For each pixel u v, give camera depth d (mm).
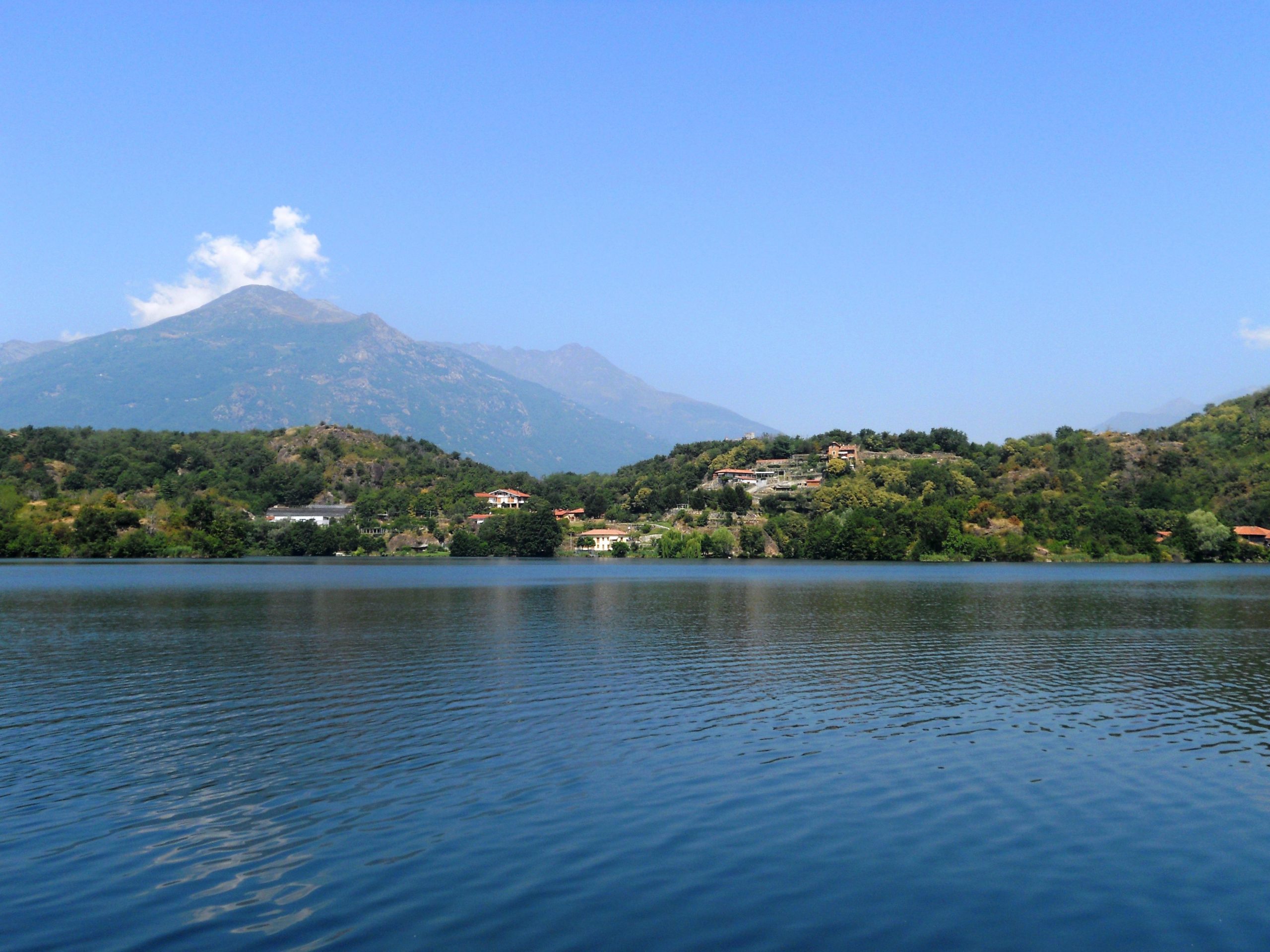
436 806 29922
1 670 56531
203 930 21344
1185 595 124438
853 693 49594
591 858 25656
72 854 25859
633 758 35844
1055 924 22000
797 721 42625
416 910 22422
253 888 23672
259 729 40375
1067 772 34406
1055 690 50688
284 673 55312
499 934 21203
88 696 48094
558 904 22781
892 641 72375
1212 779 33469
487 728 40719
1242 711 45438
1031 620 88625
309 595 120688
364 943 20750
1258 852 26531
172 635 74875
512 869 24922
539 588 141000
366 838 27094
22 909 22438
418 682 52281
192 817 28906
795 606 104938
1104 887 24125
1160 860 25953
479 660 61031
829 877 24594
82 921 21844
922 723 42344
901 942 21062
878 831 28031
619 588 142750
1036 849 26688
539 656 62812
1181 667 59125
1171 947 20922
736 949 20625
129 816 29000
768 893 23531
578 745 37875
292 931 21281
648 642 70938
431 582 158625
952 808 30188
